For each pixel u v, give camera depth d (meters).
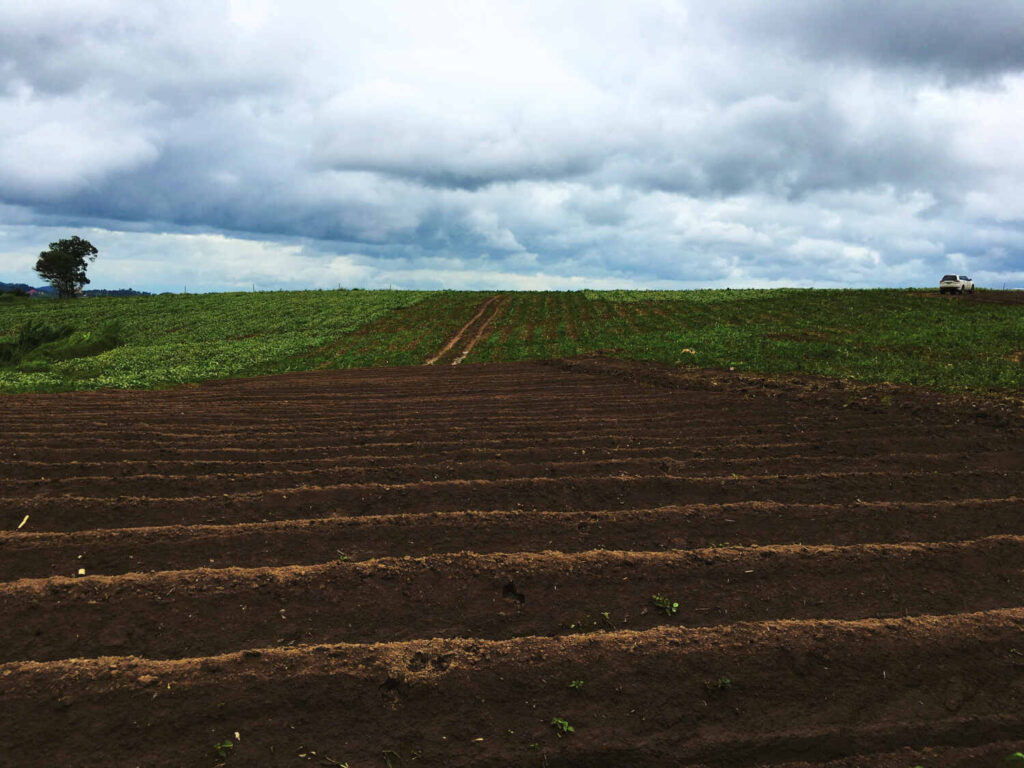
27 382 21.56
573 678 3.77
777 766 3.17
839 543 5.89
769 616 4.58
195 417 12.70
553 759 3.23
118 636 4.32
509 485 7.45
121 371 26.55
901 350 20.62
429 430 10.93
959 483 7.45
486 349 32.41
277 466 8.63
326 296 65.38
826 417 11.12
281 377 22.98
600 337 33.47
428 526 6.20
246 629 4.44
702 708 3.56
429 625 4.53
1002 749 3.22
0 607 4.53
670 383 16.27
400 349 34.00
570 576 5.08
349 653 3.95
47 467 8.47
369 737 3.36
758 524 6.24
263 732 3.37
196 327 47.25
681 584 4.98
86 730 3.35
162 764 3.16
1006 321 30.59
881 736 3.35
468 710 3.54
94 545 5.75
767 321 37.41
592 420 11.62
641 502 7.07
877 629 4.15
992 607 4.66
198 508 6.89
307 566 5.25
